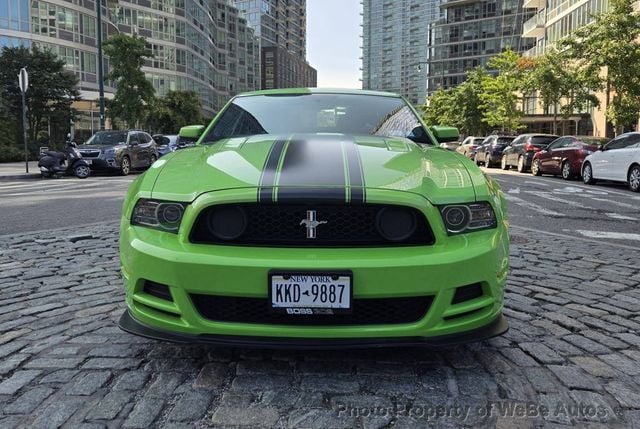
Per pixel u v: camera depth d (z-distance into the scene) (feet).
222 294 8.37
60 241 21.44
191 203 8.81
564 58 81.82
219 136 13.21
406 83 498.69
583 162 53.11
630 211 31.71
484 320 8.93
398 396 8.60
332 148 10.27
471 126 170.09
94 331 11.47
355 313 8.45
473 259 8.59
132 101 108.37
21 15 127.54
